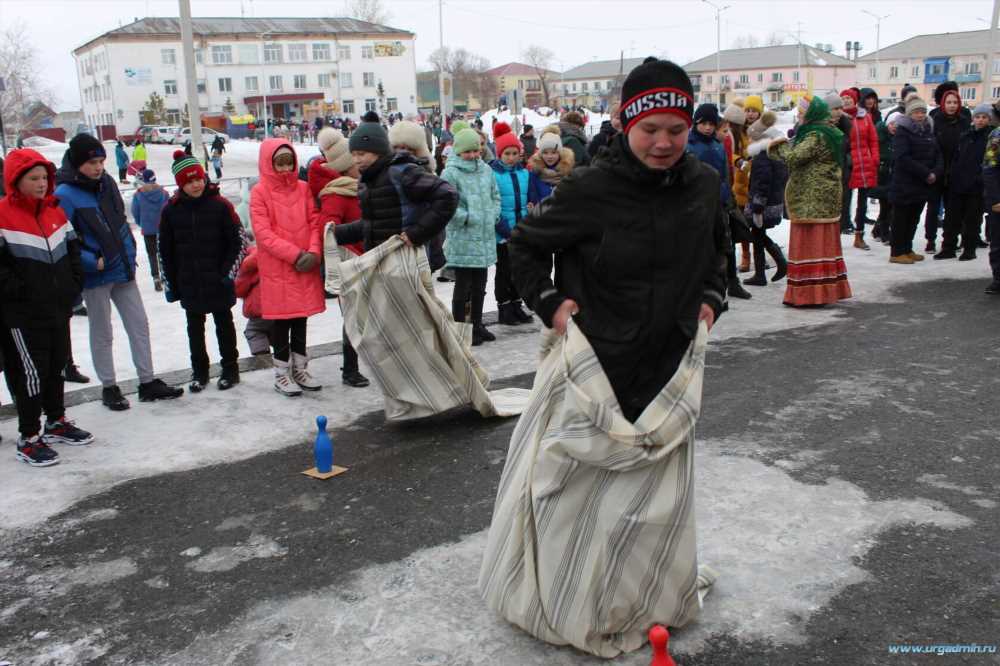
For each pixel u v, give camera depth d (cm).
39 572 377
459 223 714
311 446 516
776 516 396
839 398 561
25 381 493
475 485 449
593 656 297
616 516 279
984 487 420
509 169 802
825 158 799
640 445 272
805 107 875
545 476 286
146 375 608
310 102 8619
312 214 613
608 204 273
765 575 345
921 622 311
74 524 422
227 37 8200
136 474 481
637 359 280
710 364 651
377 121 575
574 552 286
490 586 315
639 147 265
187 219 599
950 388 571
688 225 274
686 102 260
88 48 8438
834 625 311
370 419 564
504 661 297
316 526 409
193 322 620
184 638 322
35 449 499
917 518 389
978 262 1017
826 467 450
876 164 1129
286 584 358
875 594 329
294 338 625
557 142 806
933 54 8756
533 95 10525
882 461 456
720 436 501
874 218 1444
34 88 6016
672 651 299
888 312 797
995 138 810
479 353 720
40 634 329
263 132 6762
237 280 704
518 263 288
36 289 490
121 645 320
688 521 291
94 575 372
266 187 597
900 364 631
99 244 570
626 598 287
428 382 528
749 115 941
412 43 9012
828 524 387
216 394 623
